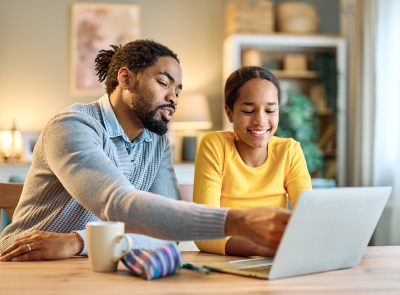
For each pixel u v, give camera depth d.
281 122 3.94
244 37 3.95
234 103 1.33
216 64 4.42
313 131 4.11
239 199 1.37
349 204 0.81
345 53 4.07
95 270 0.82
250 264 0.89
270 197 1.38
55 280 0.75
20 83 4.25
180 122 3.97
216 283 0.74
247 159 1.39
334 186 4.03
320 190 0.74
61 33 4.29
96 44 4.31
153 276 0.77
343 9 4.31
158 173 1.41
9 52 4.23
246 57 3.99
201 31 4.41
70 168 0.98
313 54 4.23
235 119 1.33
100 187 0.92
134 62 1.24
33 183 1.23
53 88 4.29
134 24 4.34
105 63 1.40
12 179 3.26
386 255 1.03
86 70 4.31
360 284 0.75
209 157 1.35
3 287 0.70
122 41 4.33
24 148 4.14
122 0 4.34
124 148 1.31
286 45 4.07
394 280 0.79
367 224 0.89
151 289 0.70
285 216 0.78
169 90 1.26
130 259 0.79
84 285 0.72
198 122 4.00
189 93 4.40
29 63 4.26
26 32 4.25
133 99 1.25
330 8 4.45
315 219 0.76
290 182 1.39
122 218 0.87
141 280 0.76
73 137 1.06
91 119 1.18
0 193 1.43
